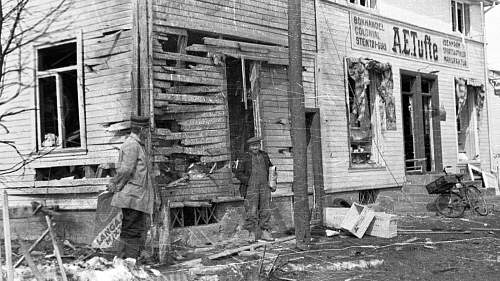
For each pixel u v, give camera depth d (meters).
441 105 18.66
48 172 10.95
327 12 14.45
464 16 20.73
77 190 10.10
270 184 11.13
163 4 10.26
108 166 9.96
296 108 10.18
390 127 16.38
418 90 17.70
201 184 10.70
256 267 8.59
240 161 11.20
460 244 10.82
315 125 13.80
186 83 10.66
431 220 14.49
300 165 10.17
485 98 21.12
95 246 9.26
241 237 11.03
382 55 16.27
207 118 10.88
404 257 9.59
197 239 10.35
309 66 13.81
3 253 8.00
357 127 15.48
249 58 11.77
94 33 10.31
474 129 20.59
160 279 7.64
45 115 10.97
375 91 16.20
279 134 12.48
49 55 10.98
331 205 14.02
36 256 8.15
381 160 16.02
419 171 17.50
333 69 14.49
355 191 15.15
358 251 9.97
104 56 10.20
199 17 10.90
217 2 11.30
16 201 10.77
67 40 10.54
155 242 8.88
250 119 12.04
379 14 16.23
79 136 10.59
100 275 7.20
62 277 6.71
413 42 17.59
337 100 14.56
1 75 5.27
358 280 8.05
